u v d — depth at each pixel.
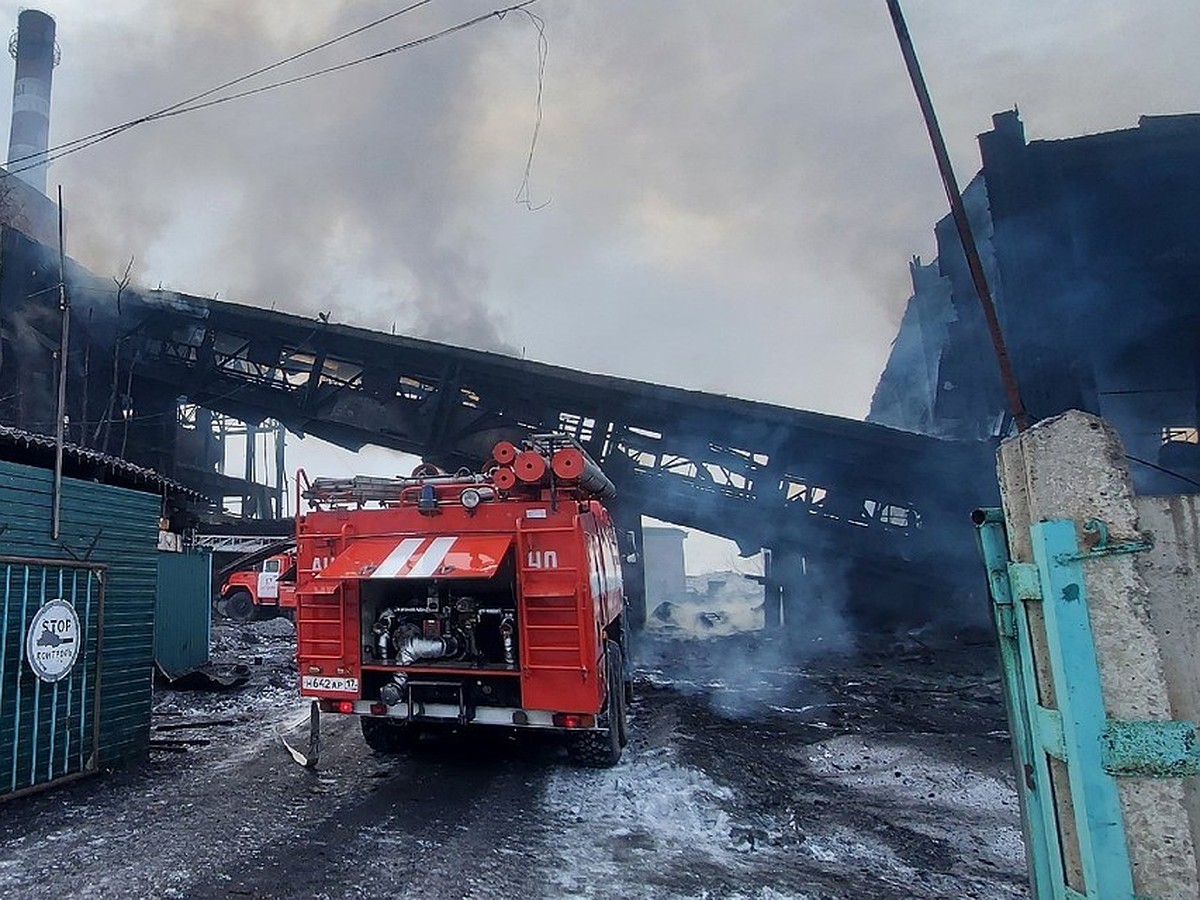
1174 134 16.33
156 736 8.66
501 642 6.88
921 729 9.16
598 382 18.50
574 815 5.74
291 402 20.58
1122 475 2.37
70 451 8.40
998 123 17.62
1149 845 2.20
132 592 7.53
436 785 6.50
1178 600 2.32
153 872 4.57
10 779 6.03
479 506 6.64
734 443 19.12
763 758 7.72
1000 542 2.85
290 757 7.53
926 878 4.61
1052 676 2.42
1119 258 16.39
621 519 19.70
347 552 6.83
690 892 4.34
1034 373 16.36
